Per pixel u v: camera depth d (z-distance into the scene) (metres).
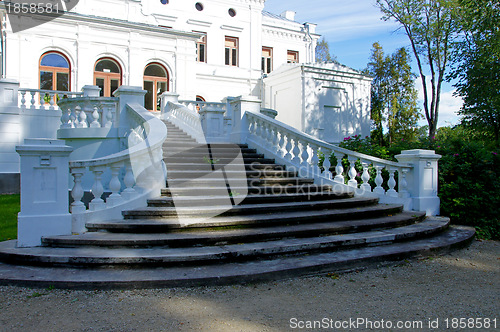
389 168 8.10
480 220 7.54
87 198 8.47
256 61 26.17
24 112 12.38
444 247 5.89
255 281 4.36
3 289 4.07
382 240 5.80
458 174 8.44
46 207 5.20
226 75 24.75
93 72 18.59
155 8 22.88
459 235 6.64
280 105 23.95
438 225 6.84
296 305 3.76
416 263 5.36
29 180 5.12
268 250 4.96
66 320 3.37
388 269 5.06
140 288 4.09
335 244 5.42
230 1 25.27
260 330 3.19
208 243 5.07
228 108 13.45
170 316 3.46
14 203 9.23
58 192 5.29
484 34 17.58
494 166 8.46
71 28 18.03
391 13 24.16
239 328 3.22
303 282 4.45
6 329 3.19
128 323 3.31
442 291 4.23
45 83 17.75
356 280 4.57
